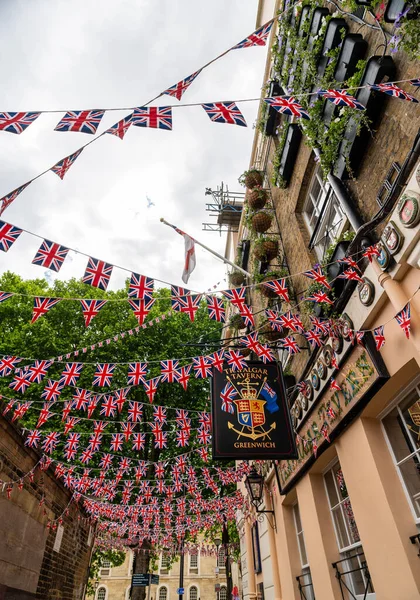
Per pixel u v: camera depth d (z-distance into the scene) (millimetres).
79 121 2654
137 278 3994
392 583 3691
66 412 6656
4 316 15586
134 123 2756
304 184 7035
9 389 13195
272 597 7918
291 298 6844
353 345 4391
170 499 10781
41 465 6953
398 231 3459
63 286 16922
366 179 4398
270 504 8414
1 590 5270
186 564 34062
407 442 4055
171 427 15055
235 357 5434
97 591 31797
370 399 4207
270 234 8141
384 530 3873
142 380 5473
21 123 2539
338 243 4715
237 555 18000
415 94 3484
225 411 6031
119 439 7816
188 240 6102
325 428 5098
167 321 16594
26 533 6391
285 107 2838
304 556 6773
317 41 5305
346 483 4715
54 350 14500
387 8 3541
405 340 3650
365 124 4129
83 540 10344
